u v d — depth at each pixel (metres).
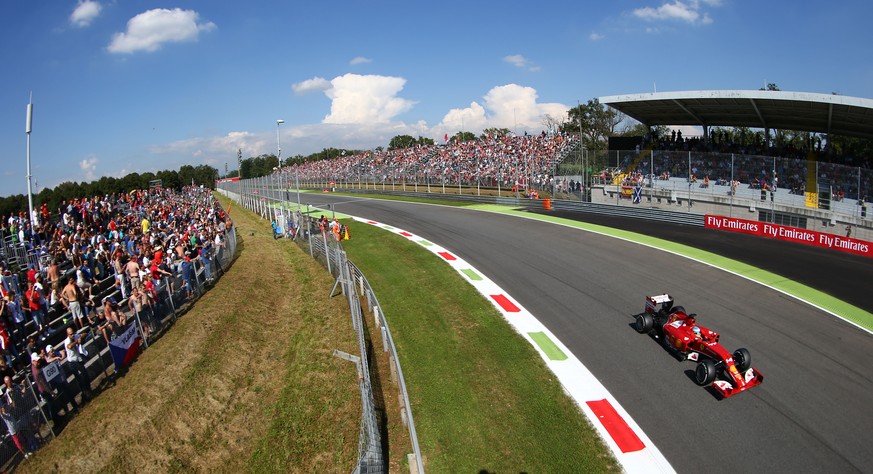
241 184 56.06
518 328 13.18
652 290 15.06
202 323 15.63
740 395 9.68
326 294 18.48
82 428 10.53
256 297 18.88
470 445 8.99
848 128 25.30
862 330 11.79
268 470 9.62
